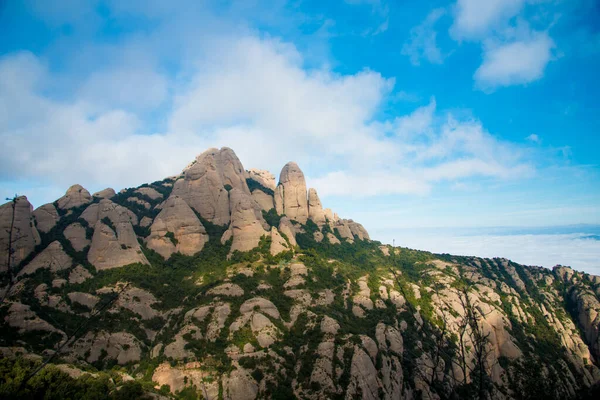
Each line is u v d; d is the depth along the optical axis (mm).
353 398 55531
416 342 75062
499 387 77812
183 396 53656
